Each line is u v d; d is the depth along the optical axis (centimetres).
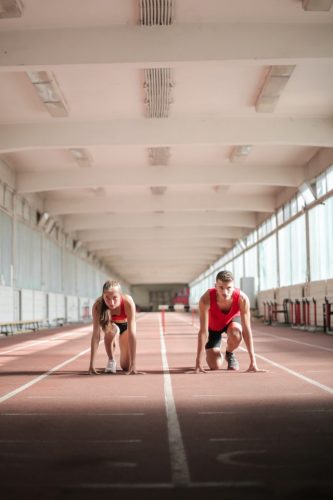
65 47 1262
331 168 2095
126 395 596
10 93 1616
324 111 1809
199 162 2394
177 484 295
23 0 1152
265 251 3412
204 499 271
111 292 722
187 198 3059
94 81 1530
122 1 1162
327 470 317
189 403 545
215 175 2436
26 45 1263
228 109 1775
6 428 442
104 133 1830
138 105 1717
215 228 4100
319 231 2303
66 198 3038
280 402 545
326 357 1032
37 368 919
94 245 4638
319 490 282
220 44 1259
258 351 1178
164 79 1495
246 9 1212
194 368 859
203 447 375
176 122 1833
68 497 277
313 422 450
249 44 1262
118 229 4094
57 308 3350
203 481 300
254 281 3622
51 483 300
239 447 373
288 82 1586
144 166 2425
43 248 3017
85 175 2434
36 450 372
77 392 623
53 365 969
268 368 842
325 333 1964
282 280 3006
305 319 2330
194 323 3152
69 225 3531
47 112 1764
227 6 1197
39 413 505
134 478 307
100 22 1245
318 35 1266
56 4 1170
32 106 1714
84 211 3047
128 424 452
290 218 2741
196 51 1258
